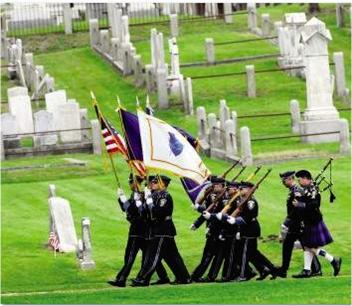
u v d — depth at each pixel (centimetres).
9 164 12600
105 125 8756
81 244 9206
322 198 10912
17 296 8169
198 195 8625
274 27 17338
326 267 9075
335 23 18150
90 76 16338
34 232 10194
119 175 12038
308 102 13200
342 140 12425
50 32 18412
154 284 8469
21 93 13400
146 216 8412
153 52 15075
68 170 12250
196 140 8894
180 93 14750
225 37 17425
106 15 19088
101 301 7731
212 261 8825
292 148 12700
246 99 14825
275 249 9575
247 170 12000
